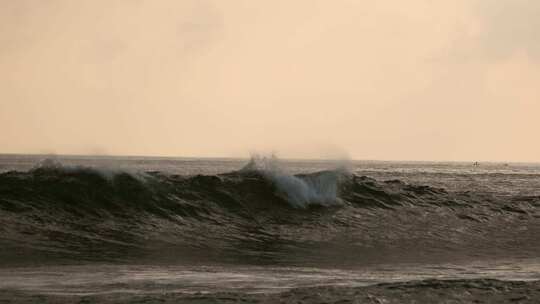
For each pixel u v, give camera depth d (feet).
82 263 192.34
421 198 354.33
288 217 298.15
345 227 287.07
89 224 248.52
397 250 247.29
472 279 160.56
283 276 181.06
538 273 200.95
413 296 138.72
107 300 131.23
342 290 143.23
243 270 192.34
